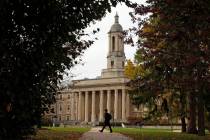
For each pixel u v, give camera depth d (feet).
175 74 97.14
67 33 38.04
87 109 465.88
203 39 67.46
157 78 110.73
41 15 35.91
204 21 59.72
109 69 475.72
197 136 102.12
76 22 38.50
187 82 92.02
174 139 85.46
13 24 35.14
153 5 69.15
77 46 46.75
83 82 472.03
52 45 37.14
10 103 33.91
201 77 88.33
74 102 481.87
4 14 33.68
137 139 81.92
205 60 77.46
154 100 164.55
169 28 67.31
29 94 35.19
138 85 128.57
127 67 166.81
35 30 36.09
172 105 158.20
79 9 38.27
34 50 35.81
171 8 60.75
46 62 37.29
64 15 37.50
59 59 39.17
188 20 61.00
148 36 88.43
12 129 35.60
